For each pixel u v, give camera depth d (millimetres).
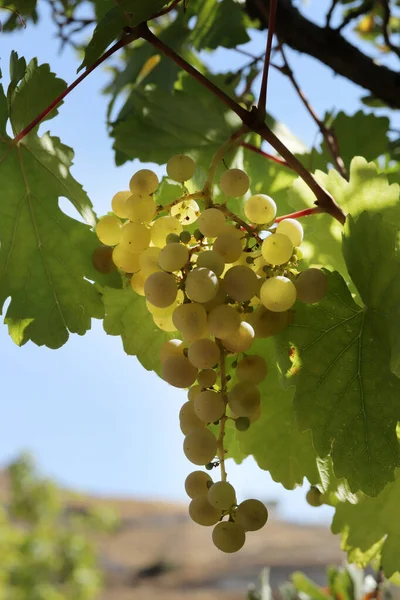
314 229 589
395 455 536
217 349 500
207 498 495
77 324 604
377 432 538
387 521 618
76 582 4039
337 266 592
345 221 551
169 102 766
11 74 586
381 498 616
